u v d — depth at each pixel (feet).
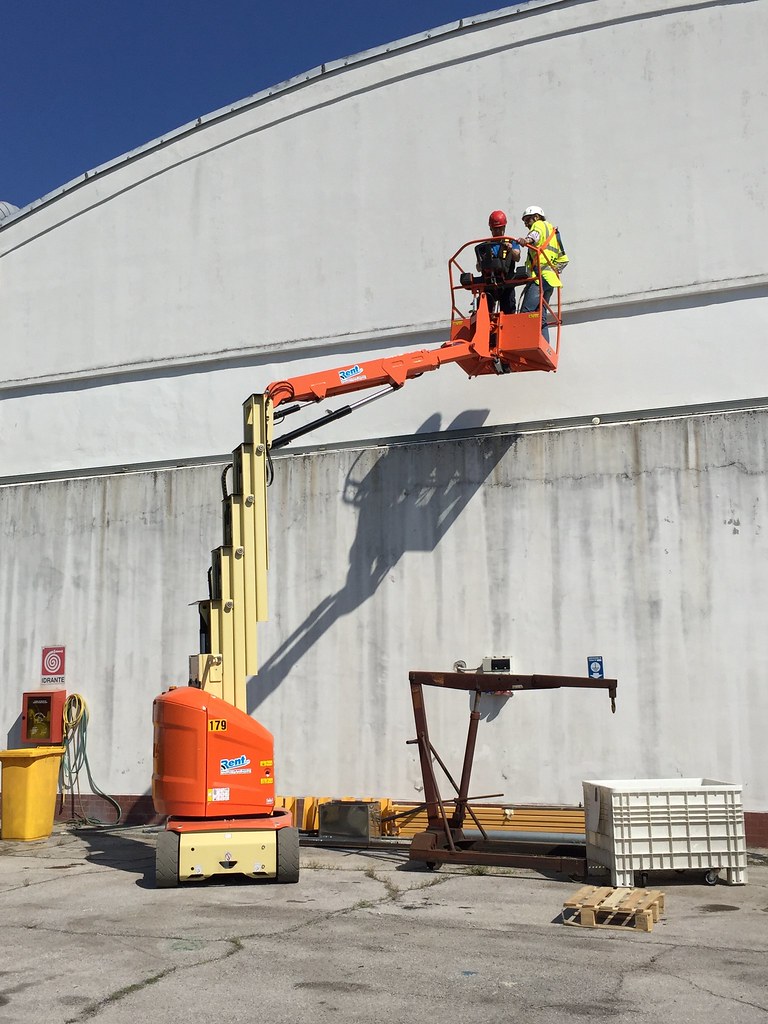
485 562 44.50
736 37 43.98
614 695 35.14
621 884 31.55
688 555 41.29
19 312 57.21
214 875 34.65
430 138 48.93
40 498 54.08
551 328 45.65
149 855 40.60
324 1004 19.80
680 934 25.94
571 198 45.78
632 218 44.68
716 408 41.86
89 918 28.04
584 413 44.47
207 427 52.03
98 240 55.88
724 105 43.88
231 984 21.20
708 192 43.68
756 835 38.78
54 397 55.93
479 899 30.63
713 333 43.09
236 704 36.14
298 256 51.01
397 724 44.80
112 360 54.49
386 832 42.86
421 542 45.75
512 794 42.32
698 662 40.47
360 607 46.37
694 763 39.93
